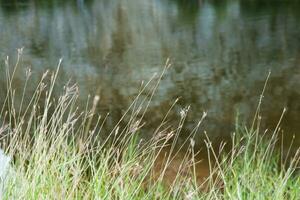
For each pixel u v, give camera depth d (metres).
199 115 13.76
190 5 59.78
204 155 9.55
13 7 65.94
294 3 48.91
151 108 14.84
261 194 5.32
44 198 4.48
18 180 4.57
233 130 11.93
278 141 10.40
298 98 15.17
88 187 5.27
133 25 46.06
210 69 21.83
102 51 29.81
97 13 61.69
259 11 45.97
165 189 6.14
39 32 42.06
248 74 20.08
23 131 10.25
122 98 16.23
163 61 24.75
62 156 5.17
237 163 6.39
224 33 35.03
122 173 5.20
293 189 5.82
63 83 19.09
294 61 22.69
